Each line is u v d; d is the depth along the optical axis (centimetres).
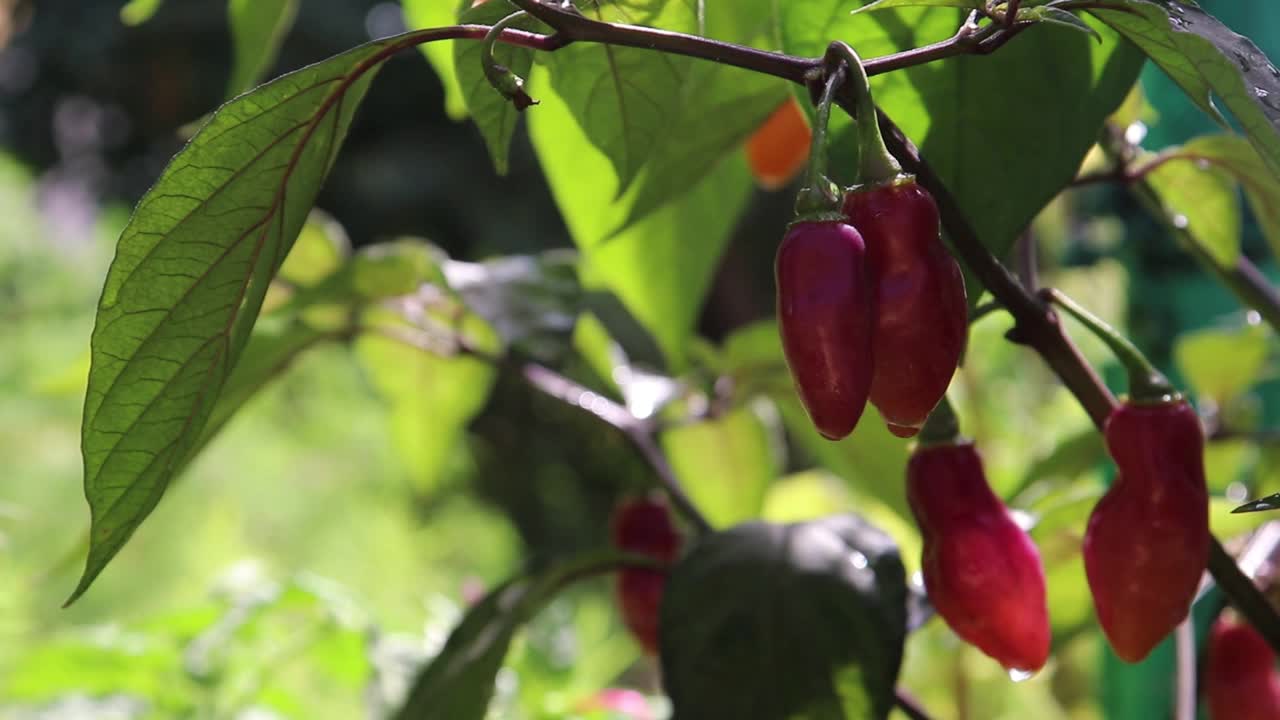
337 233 71
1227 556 55
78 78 459
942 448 55
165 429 50
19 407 186
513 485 333
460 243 411
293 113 49
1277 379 82
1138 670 76
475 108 53
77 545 69
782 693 54
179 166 49
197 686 73
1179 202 63
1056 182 53
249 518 185
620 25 50
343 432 239
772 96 61
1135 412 53
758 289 358
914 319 48
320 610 72
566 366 77
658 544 68
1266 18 71
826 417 48
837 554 56
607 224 66
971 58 53
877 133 48
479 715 61
